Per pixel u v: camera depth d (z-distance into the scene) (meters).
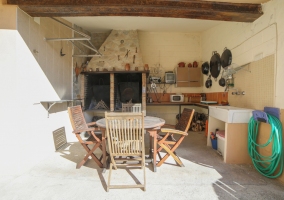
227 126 2.84
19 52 2.53
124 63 4.99
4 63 2.48
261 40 2.82
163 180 2.31
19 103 2.53
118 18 4.30
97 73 4.82
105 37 5.54
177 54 5.73
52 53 3.44
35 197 1.96
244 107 3.30
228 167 2.70
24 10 2.58
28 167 2.68
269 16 2.62
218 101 4.59
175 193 2.03
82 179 2.35
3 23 2.47
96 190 2.10
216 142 3.47
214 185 2.20
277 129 2.30
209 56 5.16
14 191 2.07
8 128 2.50
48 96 3.28
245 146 2.84
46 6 2.47
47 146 3.21
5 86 2.49
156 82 5.48
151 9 2.60
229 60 3.96
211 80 5.04
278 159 2.29
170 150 2.72
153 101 5.66
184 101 5.62
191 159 3.01
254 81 3.00
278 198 1.95
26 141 2.65
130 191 2.07
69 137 4.13
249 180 2.32
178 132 2.64
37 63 2.94
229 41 4.00
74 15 2.78
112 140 2.21
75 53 4.53
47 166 2.74
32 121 2.80
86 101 4.95
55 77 3.55
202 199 1.92
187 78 5.48
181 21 4.54
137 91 5.19
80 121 3.05
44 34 3.16
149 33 5.68
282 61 2.36
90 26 4.87
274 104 2.50
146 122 2.76
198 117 5.30
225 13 2.73
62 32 3.89
